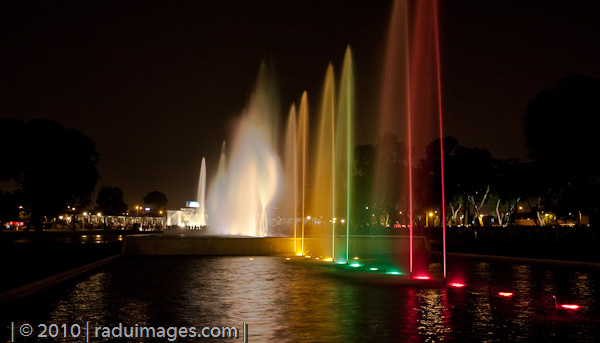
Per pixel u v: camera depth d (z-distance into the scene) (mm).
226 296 15008
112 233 64688
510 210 69000
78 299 14383
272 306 13273
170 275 20594
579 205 33906
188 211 63250
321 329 10523
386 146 62469
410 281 18922
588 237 41844
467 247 37500
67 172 61656
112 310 12672
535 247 35906
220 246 31484
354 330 10438
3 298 13508
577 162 32125
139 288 16672
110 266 24500
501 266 25781
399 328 10656
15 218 74375
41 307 13078
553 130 32812
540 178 36594
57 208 62625
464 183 62844
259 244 31797
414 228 60062
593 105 31938
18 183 61188
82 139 64562
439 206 62969
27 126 60000
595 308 13219
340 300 14320
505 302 14125
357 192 61875
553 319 11727
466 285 17875
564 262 25438
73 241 43719
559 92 33438
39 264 22328
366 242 33719
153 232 67812
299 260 28562
